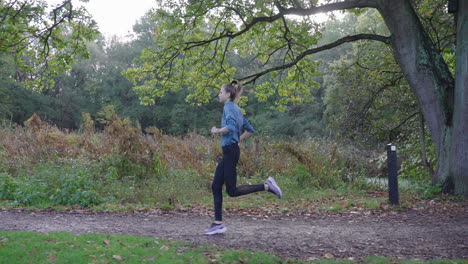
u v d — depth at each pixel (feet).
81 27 40.42
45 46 40.55
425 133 42.68
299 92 47.78
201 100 47.85
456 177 27.94
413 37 29.63
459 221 20.03
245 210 24.07
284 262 12.84
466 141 27.53
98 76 176.76
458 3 28.43
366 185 35.99
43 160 36.14
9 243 13.41
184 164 36.29
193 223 19.71
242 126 16.80
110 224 18.97
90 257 12.22
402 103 45.34
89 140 39.99
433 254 14.25
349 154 41.70
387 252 14.53
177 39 40.04
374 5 31.30
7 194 25.50
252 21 37.63
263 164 37.29
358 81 46.47
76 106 174.19
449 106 29.07
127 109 170.50
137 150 33.30
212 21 42.19
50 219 19.98
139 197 26.84
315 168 34.63
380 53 44.19
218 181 16.63
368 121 47.14
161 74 43.98
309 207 25.34
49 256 12.07
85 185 26.45
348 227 18.95
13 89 149.48
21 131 46.32
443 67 29.60
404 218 21.21
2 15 37.06
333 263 12.73
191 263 12.10
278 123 139.54
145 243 14.46
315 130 135.23
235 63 134.92
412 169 41.32
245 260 12.75
